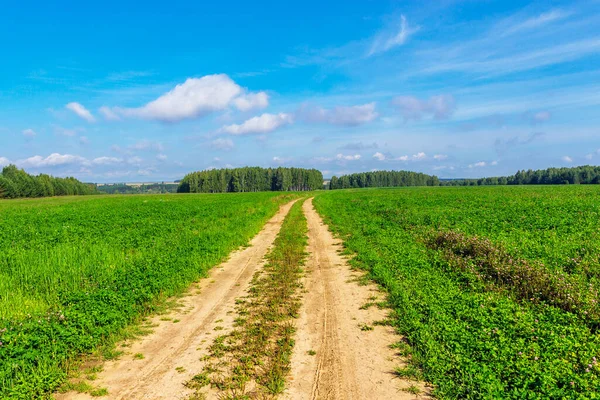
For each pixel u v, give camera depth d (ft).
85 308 30.30
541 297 32.68
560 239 52.90
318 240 68.69
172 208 128.06
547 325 26.09
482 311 29.07
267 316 31.35
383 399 19.56
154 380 21.83
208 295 37.83
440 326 26.96
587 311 28.45
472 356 22.50
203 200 189.98
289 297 36.47
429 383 20.95
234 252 58.95
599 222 64.49
